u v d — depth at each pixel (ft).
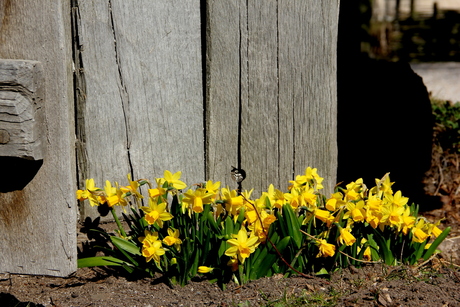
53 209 10.64
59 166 10.46
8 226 10.80
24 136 9.76
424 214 15.48
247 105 11.59
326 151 12.07
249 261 10.72
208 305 10.09
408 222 10.94
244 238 10.00
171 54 11.34
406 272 11.21
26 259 10.88
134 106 11.33
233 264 10.43
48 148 10.40
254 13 11.23
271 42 11.39
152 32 11.16
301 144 11.91
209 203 10.26
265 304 10.12
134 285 10.75
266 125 11.71
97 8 10.81
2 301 10.24
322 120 11.93
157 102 11.44
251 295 10.36
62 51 10.06
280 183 12.00
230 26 11.23
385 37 44.09
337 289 10.66
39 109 10.04
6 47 10.12
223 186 11.93
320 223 11.02
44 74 10.14
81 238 11.49
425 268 11.60
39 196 10.62
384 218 10.80
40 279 11.06
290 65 11.55
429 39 44.45
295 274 10.99
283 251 10.85
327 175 12.18
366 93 17.78
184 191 11.89
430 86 28.53
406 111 17.38
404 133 17.24
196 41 11.44
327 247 10.43
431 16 48.21
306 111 11.80
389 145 17.19
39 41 10.07
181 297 10.36
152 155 11.60
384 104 17.51
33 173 10.53
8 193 10.68
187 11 11.28
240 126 11.68
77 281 10.96
